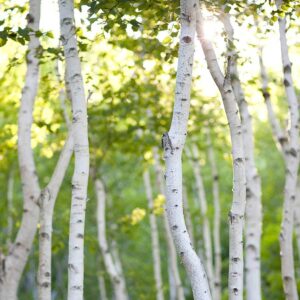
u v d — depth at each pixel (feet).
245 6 26.78
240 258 22.29
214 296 59.47
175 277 57.77
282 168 87.40
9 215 62.13
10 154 54.44
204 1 25.44
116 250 72.79
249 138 33.76
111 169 71.82
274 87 57.36
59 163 29.30
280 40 31.65
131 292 78.43
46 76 33.32
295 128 31.71
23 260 30.01
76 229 24.18
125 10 25.76
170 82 42.01
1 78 41.81
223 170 89.10
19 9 31.50
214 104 46.16
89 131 45.68
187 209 65.05
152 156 50.14
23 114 30.50
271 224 74.54
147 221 87.86
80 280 24.13
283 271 30.81
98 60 39.99
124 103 42.09
